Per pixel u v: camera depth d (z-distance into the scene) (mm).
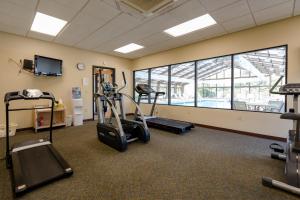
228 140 3525
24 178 1812
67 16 3248
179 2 2748
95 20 3424
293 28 3248
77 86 5430
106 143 3258
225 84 4473
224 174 2119
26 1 2721
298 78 3225
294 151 1862
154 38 4523
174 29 3947
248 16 3242
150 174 2123
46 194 1700
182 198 1658
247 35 3854
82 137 3766
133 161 2508
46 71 4496
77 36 4355
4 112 4047
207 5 2844
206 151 2910
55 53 4898
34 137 3742
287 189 1706
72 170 2064
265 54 3973
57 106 4617
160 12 3082
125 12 3088
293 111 2248
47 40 4652
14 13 3123
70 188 1808
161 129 4484
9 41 4078
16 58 4188
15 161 2086
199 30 3961
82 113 5227
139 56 6680
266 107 3887
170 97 5836
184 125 4273
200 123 4867
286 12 3084
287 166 1859
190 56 5039
